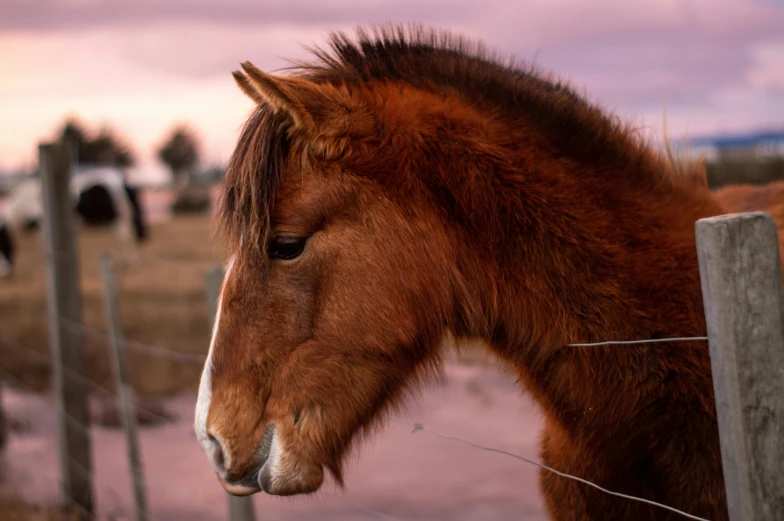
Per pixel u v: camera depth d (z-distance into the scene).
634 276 2.17
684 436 2.12
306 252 2.19
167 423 7.94
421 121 2.26
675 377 2.11
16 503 5.64
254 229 2.15
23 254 25.08
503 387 8.23
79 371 5.80
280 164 2.18
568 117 2.34
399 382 2.26
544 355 2.24
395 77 2.41
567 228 2.20
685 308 2.14
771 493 1.54
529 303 2.22
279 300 2.19
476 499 5.53
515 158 2.25
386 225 2.19
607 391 2.17
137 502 5.18
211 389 2.24
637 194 2.29
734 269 1.52
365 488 5.93
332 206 2.17
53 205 5.69
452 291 2.24
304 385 2.19
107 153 41.97
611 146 2.34
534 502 5.39
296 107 2.09
